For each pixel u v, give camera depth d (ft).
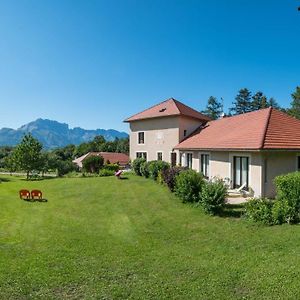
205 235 40.86
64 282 27.20
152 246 37.42
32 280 27.61
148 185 87.81
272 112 84.07
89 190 86.38
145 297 24.35
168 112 132.05
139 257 33.50
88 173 168.45
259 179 65.46
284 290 24.53
